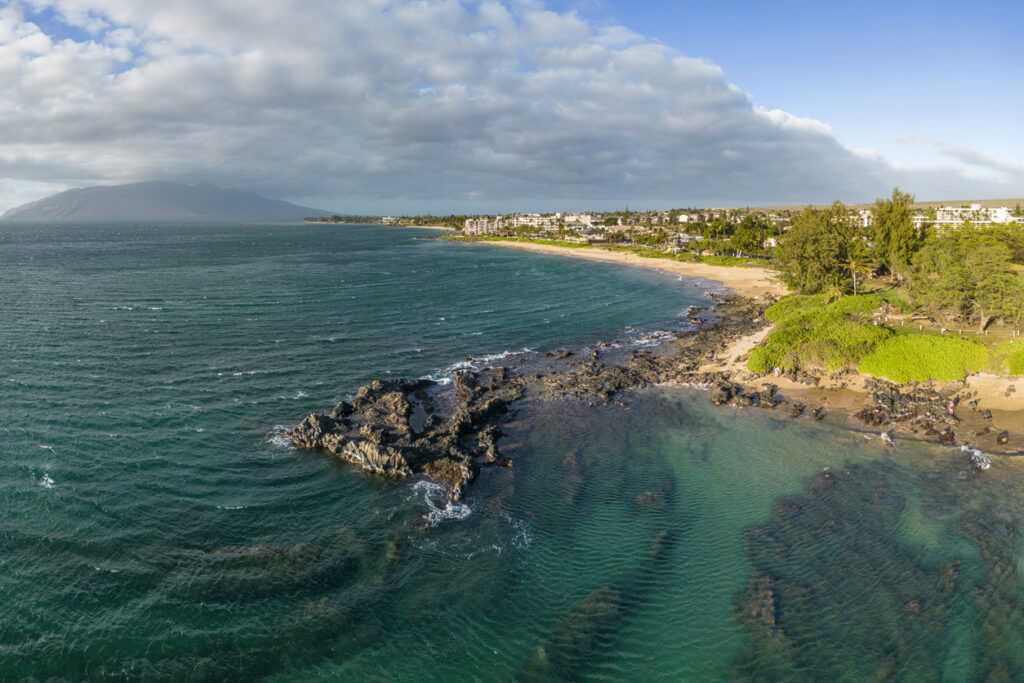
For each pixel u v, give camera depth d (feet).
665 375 247.70
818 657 94.89
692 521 135.64
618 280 575.79
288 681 93.20
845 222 485.97
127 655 95.91
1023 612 101.81
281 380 231.91
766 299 443.73
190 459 161.79
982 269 268.00
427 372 253.24
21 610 103.71
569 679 93.25
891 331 254.68
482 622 105.60
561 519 137.80
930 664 92.38
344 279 546.67
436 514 139.54
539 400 220.23
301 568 118.83
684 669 94.32
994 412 190.49
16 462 152.05
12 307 340.59
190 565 118.11
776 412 203.41
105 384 214.69
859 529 129.08
